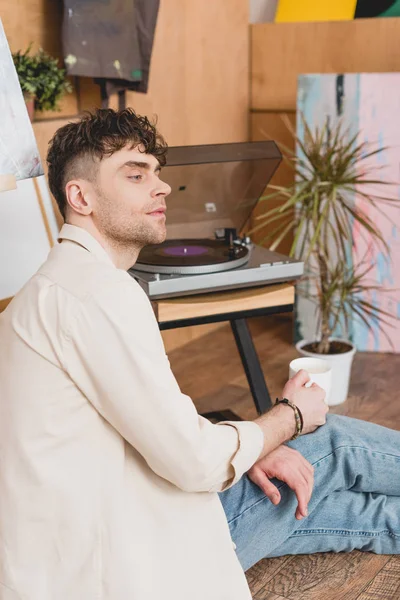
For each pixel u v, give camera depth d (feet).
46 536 4.45
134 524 4.57
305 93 11.18
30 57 8.70
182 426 4.43
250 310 8.24
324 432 6.15
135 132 4.86
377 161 10.95
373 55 11.60
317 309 11.60
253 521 5.83
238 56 12.37
